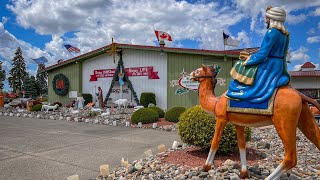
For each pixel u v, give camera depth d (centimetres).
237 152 629
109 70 2083
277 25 397
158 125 1227
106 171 556
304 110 402
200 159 595
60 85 2317
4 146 848
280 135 379
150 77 1870
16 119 1645
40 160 683
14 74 6316
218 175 464
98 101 2081
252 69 409
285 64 406
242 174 460
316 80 2812
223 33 1631
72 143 889
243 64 420
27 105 2189
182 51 1681
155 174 520
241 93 414
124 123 1314
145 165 577
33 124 1388
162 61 1827
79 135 1041
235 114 425
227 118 441
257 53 404
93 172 589
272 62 398
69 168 616
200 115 618
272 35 392
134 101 1952
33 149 805
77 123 1408
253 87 405
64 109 1995
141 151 770
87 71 2202
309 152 679
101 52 2081
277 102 379
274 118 382
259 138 858
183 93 1736
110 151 773
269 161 577
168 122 1290
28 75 6275
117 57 2033
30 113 1884
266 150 682
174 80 1770
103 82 2114
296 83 2862
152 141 914
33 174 575
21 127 1277
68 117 1560
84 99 2122
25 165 640
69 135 1043
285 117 372
